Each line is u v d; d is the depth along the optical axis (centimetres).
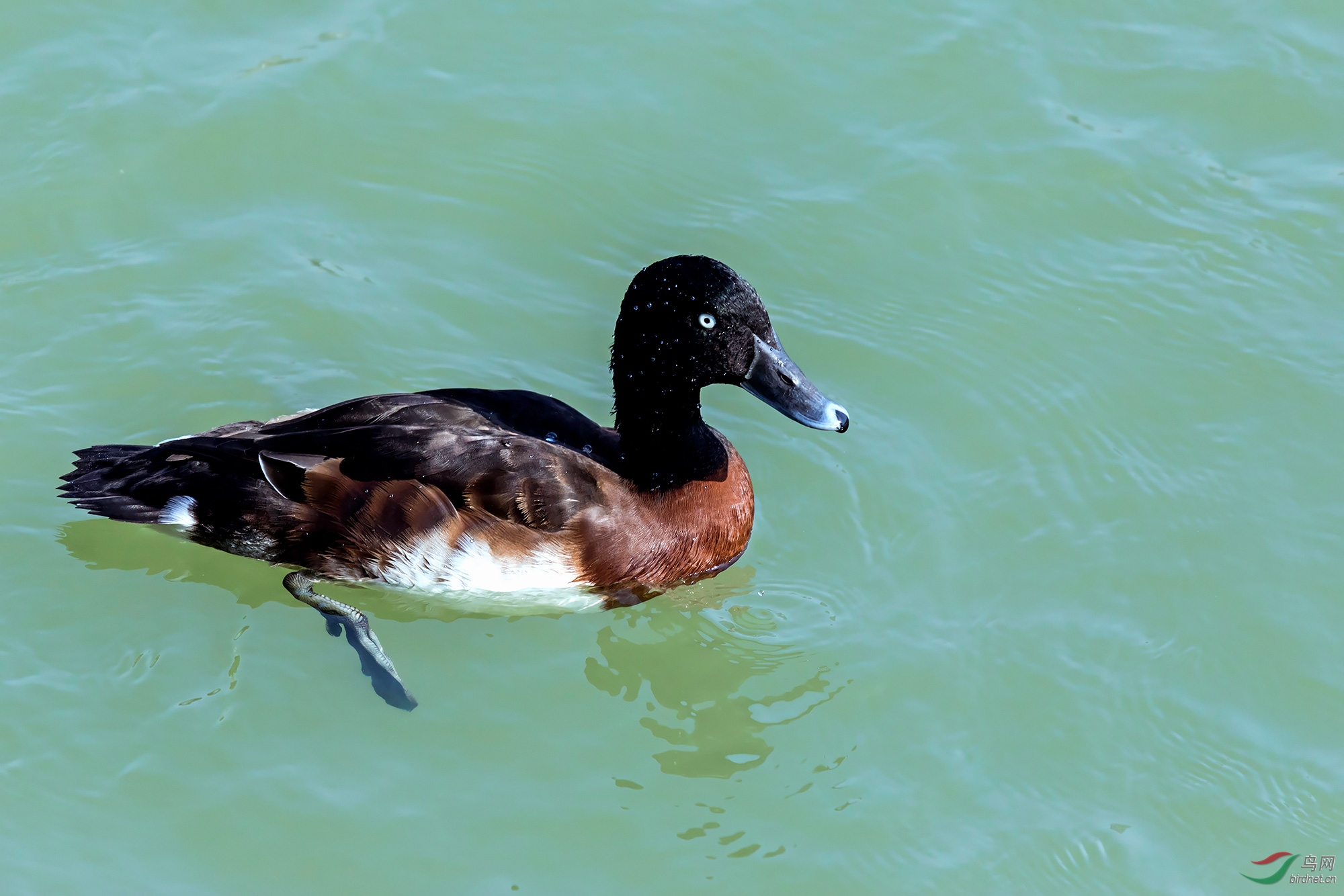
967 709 1044
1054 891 928
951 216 1433
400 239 1387
